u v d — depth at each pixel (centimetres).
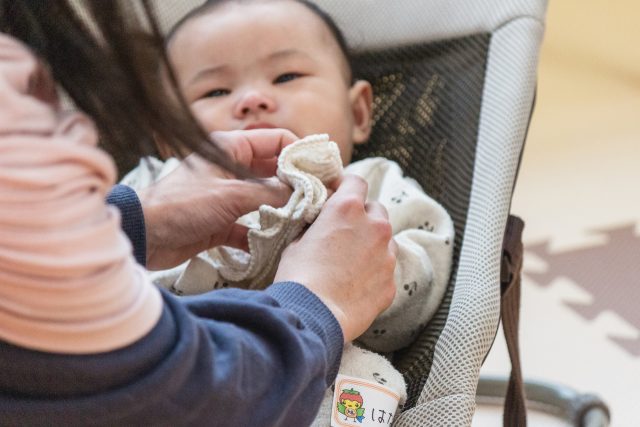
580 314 162
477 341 73
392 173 102
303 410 51
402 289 84
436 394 71
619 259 175
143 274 46
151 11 43
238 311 51
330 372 58
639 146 209
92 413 43
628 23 230
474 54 105
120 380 43
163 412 44
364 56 117
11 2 43
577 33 236
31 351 42
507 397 89
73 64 42
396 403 71
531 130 219
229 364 47
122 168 105
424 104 110
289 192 80
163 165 104
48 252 38
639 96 229
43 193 38
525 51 99
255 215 94
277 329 51
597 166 204
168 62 44
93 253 40
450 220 94
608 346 154
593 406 121
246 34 108
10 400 43
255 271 82
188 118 44
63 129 41
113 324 41
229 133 81
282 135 82
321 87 107
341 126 108
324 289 63
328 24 114
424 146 108
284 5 111
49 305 40
